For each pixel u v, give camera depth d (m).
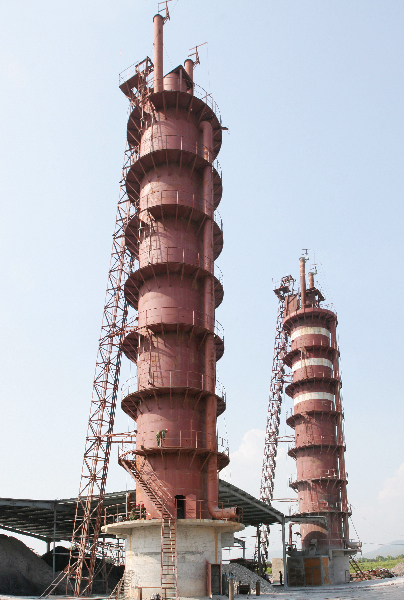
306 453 67.56
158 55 43.09
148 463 33.97
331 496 65.06
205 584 31.86
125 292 40.62
